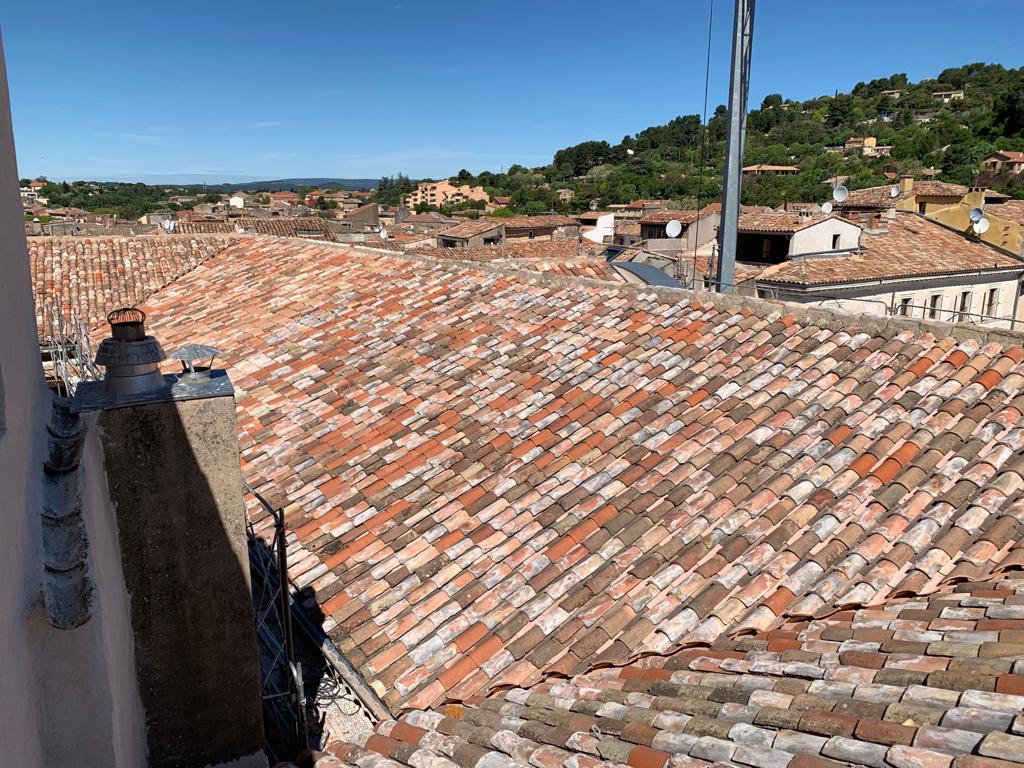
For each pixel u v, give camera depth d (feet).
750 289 81.05
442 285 39.17
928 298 85.20
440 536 20.81
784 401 23.09
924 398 21.52
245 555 13.83
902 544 17.07
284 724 17.01
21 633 8.21
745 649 15.01
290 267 50.08
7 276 8.93
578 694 14.70
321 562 20.54
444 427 26.17
